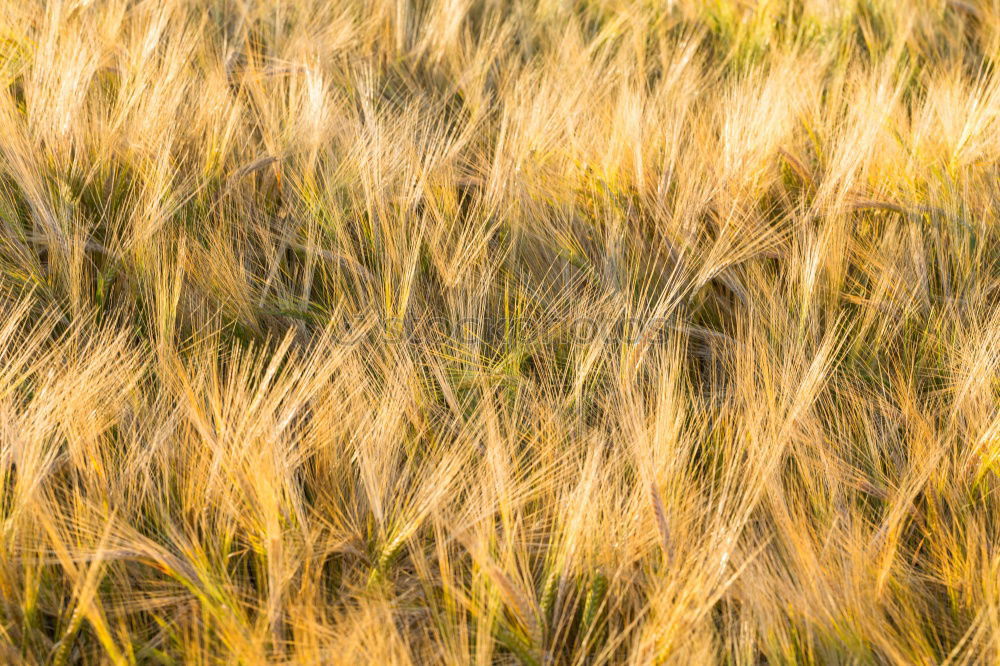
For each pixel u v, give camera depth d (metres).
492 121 3.06
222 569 1.48
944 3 3.99
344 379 1.81
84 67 2.55
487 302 2.22
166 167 2.22
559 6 3.84
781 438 1.73
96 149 2.37
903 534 1.81
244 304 2.08
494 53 3.31
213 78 2.73
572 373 2.04
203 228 2.29
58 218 2.18
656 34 3.79
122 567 1.51
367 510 1.65
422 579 1.49
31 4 3.06
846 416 2.05
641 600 1.56
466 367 1.97
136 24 3.13
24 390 1.84
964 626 1.59
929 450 1.87
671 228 2.34
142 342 1.95
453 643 1.36
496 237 2.43
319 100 2.60
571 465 1.67
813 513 1.76
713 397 1.94
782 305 2.20
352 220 2.38
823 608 1.47
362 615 1.42
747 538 1.62
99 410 1.69
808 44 3.74
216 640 1.44
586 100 2.84
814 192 2.66
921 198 2.61
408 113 2.75
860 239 2.55
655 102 2.86
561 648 1.51
